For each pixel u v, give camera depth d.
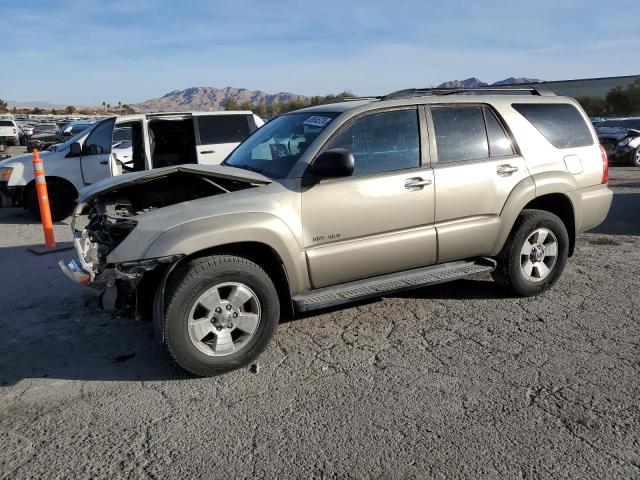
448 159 4.71
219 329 3.86
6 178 9.80
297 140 4.51
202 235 3.69
